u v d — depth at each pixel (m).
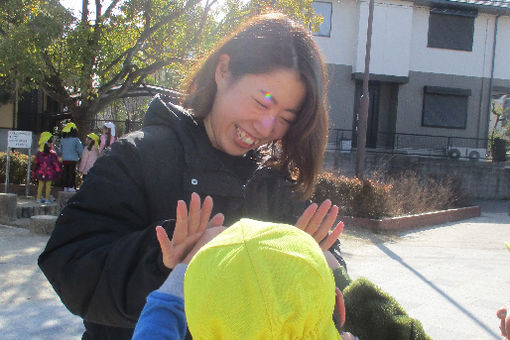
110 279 1.00
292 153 1.46
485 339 4.05
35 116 19.45
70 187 10.23
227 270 0.77
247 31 1.28
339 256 1.51
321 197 9.98
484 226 11.29
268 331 0.73
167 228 1.03
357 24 19.78
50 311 4.10
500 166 18.55
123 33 11.68
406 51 20.17
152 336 0.86
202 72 1.36
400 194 11.44
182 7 11.28
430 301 5.05
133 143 1.18
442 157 20.09
